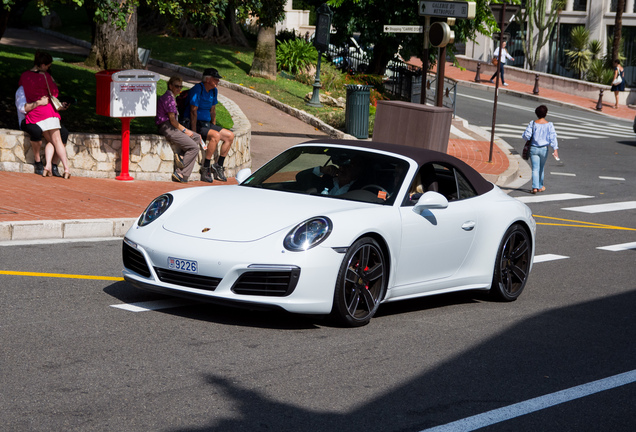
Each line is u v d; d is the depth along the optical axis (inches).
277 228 225.0
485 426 164.6
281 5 611.5
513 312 272.1
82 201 396.2
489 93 1455.5
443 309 270.5
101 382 175.3
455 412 171.5
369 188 252.4
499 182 658.2
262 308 218.1
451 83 1129.4
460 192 274.7
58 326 215.5
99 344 202.1
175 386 175.8
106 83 458.6
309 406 169.3
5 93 611.5
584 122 1191.6
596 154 873.5
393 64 1227.9
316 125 802.2
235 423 157.2
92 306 237.9
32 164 458.6
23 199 383.2
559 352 224.7
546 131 607.8
